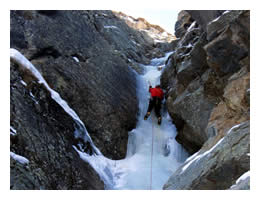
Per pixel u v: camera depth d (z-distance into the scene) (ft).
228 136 12.94
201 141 19.44
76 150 15.33
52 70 18.48
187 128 20.45
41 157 12.19
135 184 17.08
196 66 20.47
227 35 15.43
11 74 13.51
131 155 20.83
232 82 15.92
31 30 18.98
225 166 11.32
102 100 20.61
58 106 15.85
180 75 21.68
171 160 20.53
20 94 13.38
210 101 18.89
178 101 21.12
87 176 14.53
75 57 21.08
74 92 18.92
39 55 18.79
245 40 14.99
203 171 12.09
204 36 19.35
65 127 15.49
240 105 14.76
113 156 19.53
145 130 22.79
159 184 17.30
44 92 15.31
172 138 22.09
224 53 16.16
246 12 14.52
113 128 20.44
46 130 13.64
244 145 11.32
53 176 12.23
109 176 17.07
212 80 18.75
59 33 20.71
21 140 11.68
